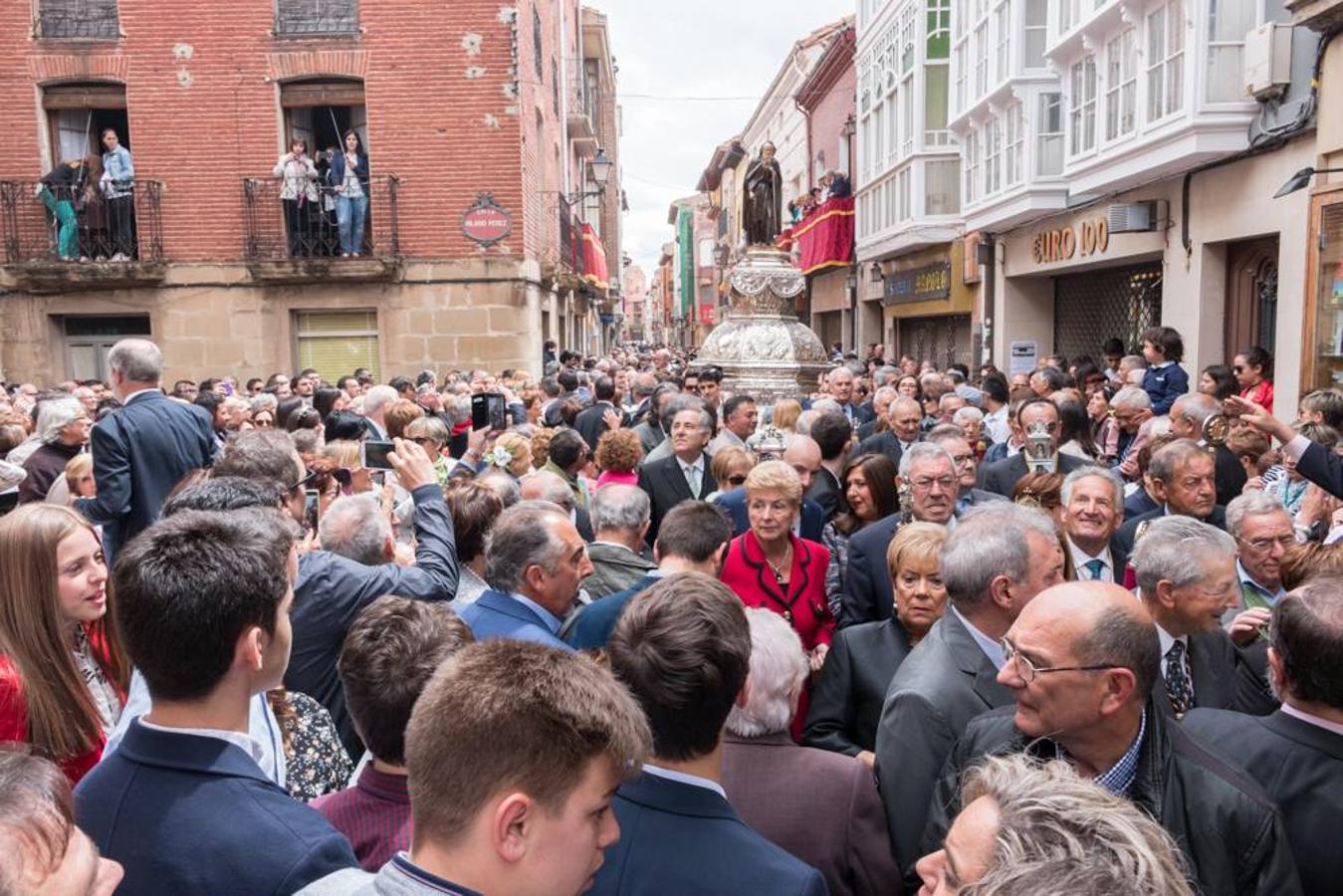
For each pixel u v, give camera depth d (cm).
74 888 125
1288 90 895
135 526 530
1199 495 448
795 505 437
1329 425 547
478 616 338
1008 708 255
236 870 175
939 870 158
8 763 133
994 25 1542
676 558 371
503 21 1377
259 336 1402
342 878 163
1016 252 1647
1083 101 1273
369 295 1410
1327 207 828
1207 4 950
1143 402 704
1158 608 307
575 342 2427
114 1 1366
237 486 317
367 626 229
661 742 205
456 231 1403
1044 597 223
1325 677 223
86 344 1441
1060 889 114
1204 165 1044
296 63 1376
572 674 157
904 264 2234
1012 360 1634
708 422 676
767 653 256
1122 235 1265
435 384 1302
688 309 7962
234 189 1385
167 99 1375
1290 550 326
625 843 199
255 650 196
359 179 1403
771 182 1262
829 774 252
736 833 202
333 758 274
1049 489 457
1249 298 1055
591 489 684
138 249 1390
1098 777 219
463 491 403
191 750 188
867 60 2381
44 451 646
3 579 264
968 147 1759
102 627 309
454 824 146
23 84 1370
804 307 3588
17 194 1378
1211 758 218
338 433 618
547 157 1806
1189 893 127
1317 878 221
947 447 555
